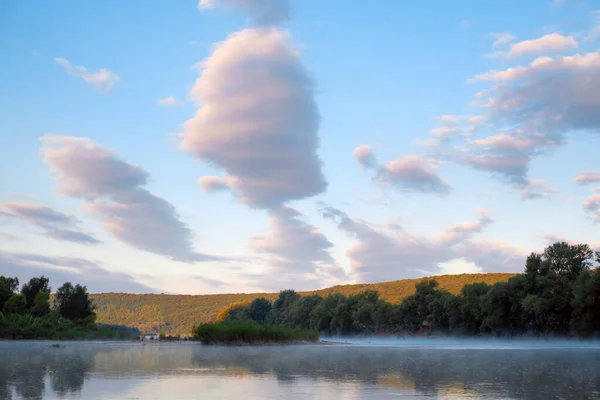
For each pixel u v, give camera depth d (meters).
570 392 16.23
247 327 72.06
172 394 15.62
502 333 96.44
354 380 20.05
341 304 140.25
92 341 85.94
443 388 17.30
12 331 82.75
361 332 134.75
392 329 126.19
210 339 70.88
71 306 107.81
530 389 17.06
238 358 36.72
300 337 80.12
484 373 23.45
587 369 25.95
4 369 25.02
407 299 122.31
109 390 16.52
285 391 16.48
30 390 16.44
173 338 91.31
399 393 15.98
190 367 26.98
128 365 28.27
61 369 25.11
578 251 87.88
